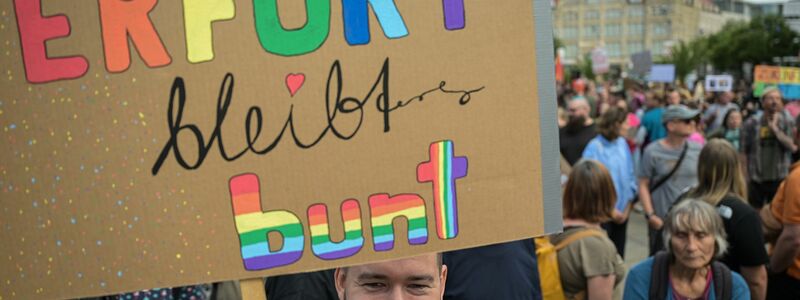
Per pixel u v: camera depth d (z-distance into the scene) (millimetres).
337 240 1883
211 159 1808
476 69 1931
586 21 102688
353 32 1854
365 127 1876
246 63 1807
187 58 1779
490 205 1965
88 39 1734
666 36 99688
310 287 2984
